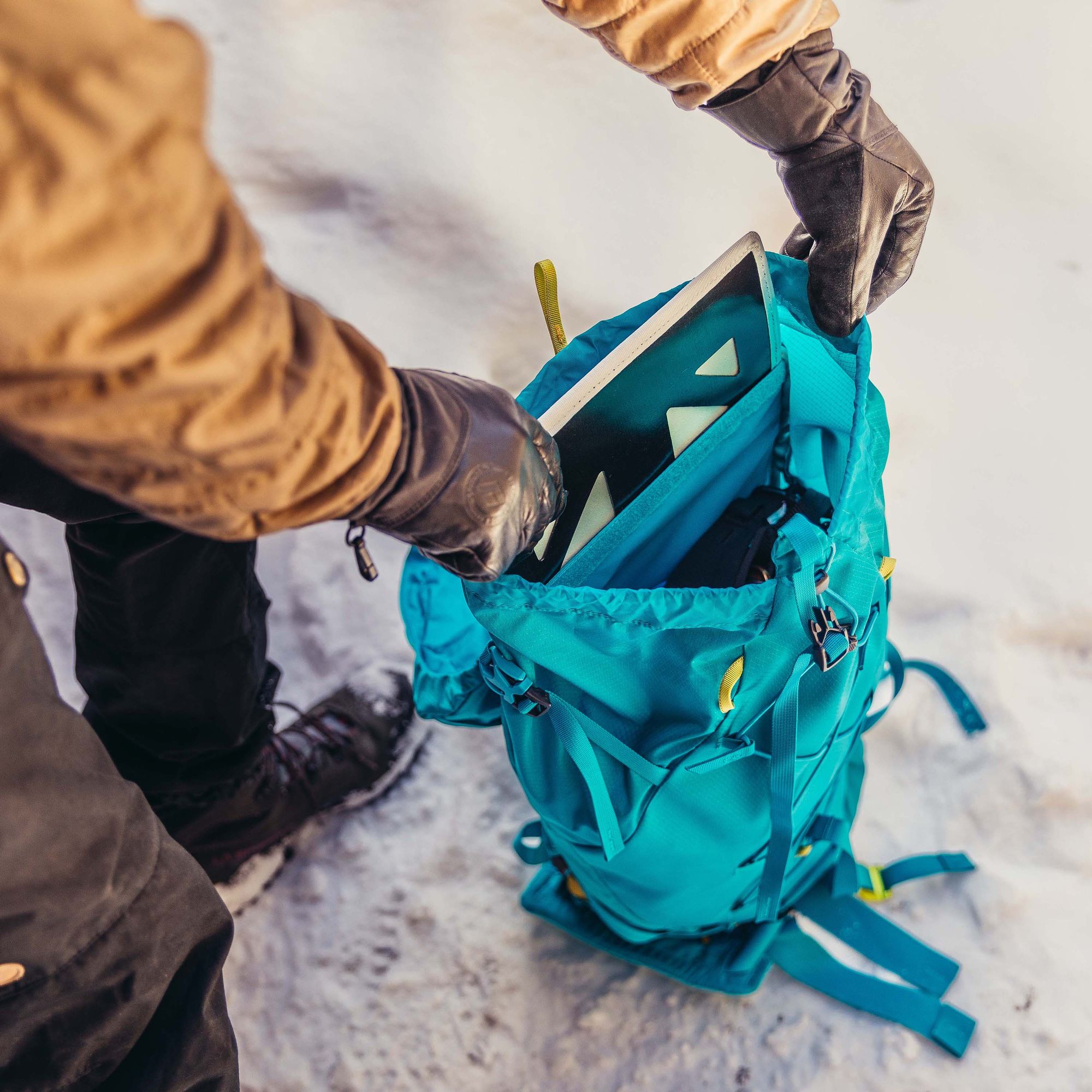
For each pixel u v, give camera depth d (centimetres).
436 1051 101
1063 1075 91
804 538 65
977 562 118
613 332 74
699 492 79
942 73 137
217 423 39
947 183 134
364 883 111
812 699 75
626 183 132
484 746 118
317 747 112
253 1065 102
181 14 134
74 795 51
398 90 132
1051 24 137
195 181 34
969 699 109
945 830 106
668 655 67
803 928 104
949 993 96
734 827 77
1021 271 132
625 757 70
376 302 132
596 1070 97
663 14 61
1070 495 120
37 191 30
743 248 68
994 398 126
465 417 51
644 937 96
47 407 36
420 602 71
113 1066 62
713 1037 97
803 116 68
